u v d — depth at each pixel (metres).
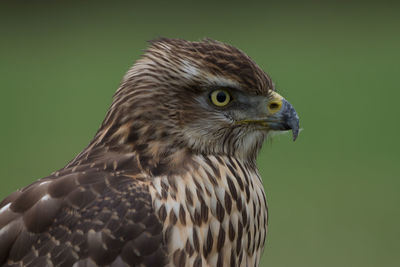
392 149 21.47
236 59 6.54
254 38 35.50
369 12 39.84
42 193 5.68
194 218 5.91
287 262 14.77
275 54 33.06
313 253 15.01
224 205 6.13
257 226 6.50
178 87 6.32
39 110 25.12
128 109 6.29
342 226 16.31
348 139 22.42
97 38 35.50
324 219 16.58
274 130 6.75
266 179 19.05
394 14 39.53
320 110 24.97
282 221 16.55
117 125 6.32
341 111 24.91
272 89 6.83
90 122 23.62
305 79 28.91
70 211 5.60
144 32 36.16
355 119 24.12
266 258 14.93
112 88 28.05
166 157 6.18
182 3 39.78
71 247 5.48
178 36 35.09
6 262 5.54
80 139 21.50
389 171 19.73
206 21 37.44
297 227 16.22
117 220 5.59
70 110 25.12
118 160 6.09
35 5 39.06
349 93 26.94
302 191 18.23
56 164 19.12
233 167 6.43
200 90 6.38
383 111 24.86
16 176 18.11
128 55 33.03
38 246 5.52
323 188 18.45
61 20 37.69
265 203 6.69
